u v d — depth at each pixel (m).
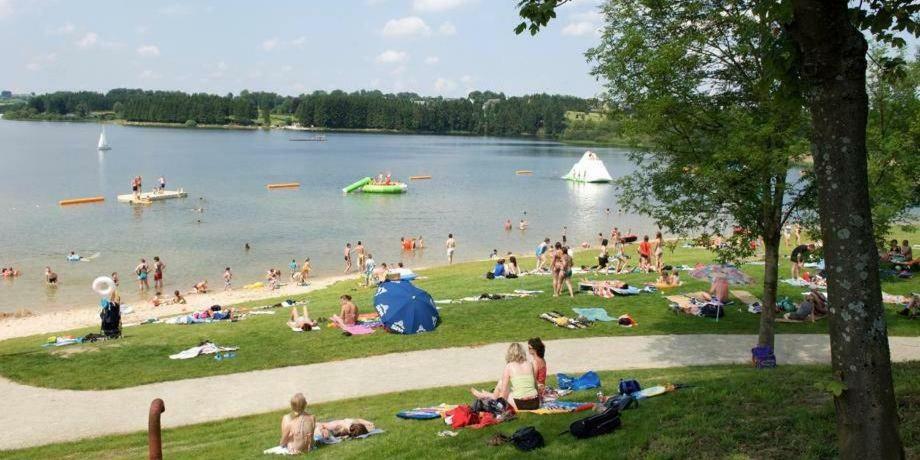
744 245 16.78
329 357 19.23
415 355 19.30
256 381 17.28
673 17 16.47
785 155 14.59
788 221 17.16
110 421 14.65
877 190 15.83
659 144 16.80
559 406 12.45
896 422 6.37
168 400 15.96
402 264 46.28
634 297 25.53
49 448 13.02
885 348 6.35
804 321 21.94
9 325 30.83
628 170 147.75
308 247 52.94
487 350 19.67
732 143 15.02
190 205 74.94
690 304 23.44
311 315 25.14
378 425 12.80
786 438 9.16
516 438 9.95
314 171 123.69
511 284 30.22
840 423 6.52
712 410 10.79
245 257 48.69
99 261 45.97
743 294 24.73
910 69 17.83
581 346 19.72
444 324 22.39
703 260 37.78
